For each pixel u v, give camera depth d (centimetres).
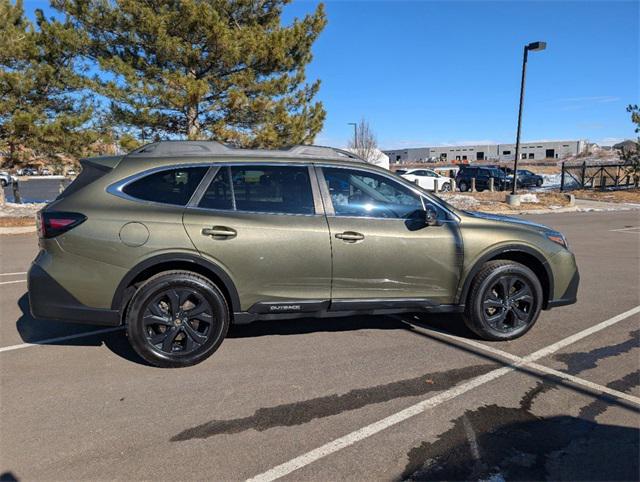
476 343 461
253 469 269
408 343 460
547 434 304
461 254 444
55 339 464
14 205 1614
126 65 1274
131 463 273
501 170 3186
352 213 427
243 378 381
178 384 370
